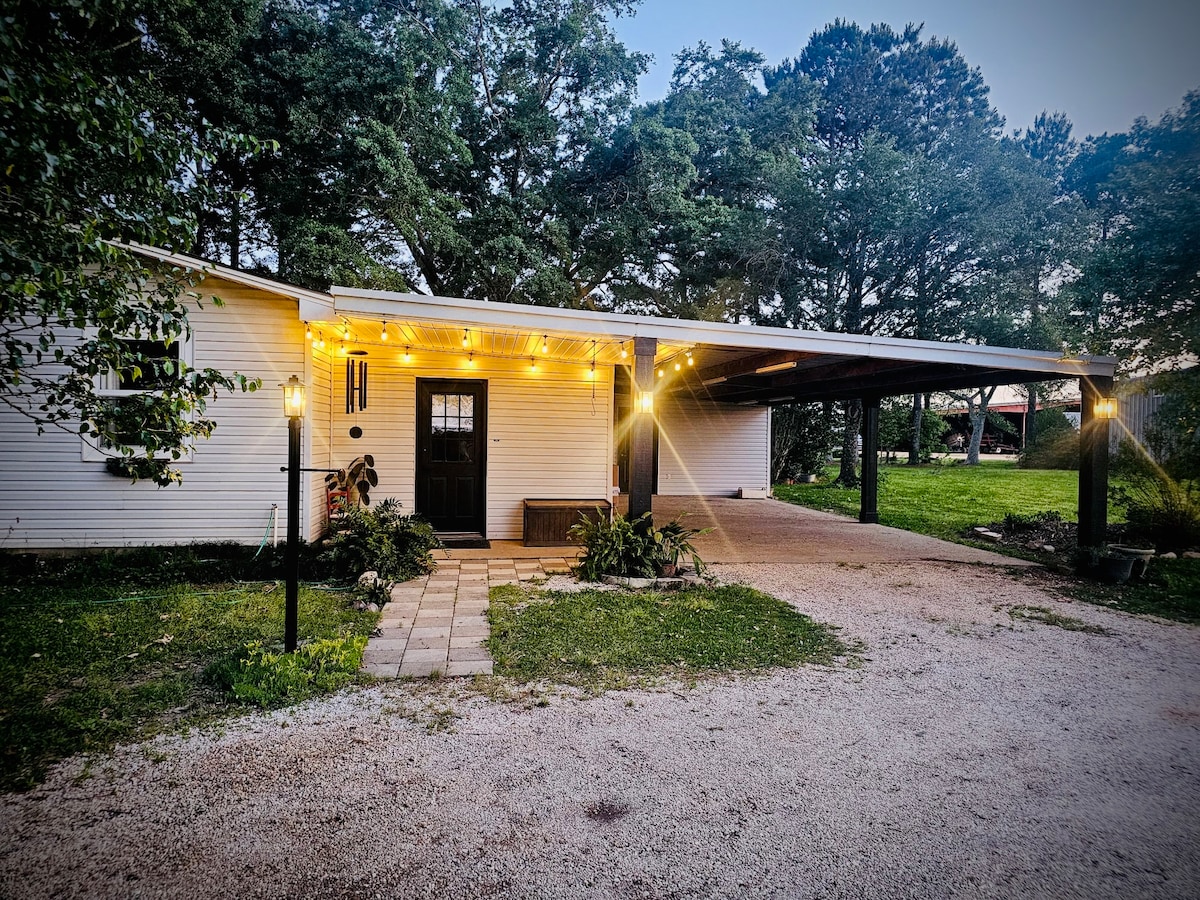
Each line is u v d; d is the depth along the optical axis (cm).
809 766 276
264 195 1298
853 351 637
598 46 1451
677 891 199
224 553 606
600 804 244
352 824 229
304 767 266
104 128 295
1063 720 327
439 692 345
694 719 320
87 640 400
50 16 289
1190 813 248
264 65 1202
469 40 1440
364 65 1159
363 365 732
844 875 208
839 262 1609
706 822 235
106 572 556
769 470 1501
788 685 367
